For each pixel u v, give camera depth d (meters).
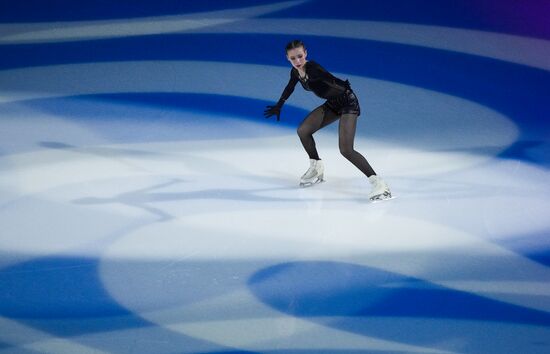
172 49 41.25
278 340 17.56
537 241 22.09
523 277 20.17
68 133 31.45
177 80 37.22
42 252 22.03
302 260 21.30
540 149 28.94
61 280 20.52
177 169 27.91
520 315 18.38
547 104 33.47
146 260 21.47
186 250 21.98
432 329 17.86
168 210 24.56
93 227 23.47
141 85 36.72
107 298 19.56
